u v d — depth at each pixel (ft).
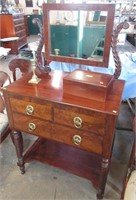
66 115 2.99
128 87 4.68
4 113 4.44
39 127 3.39
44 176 4.39
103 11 3.15
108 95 3.12
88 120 2.85
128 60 5.31
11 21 13.94
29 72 4.26
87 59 3.67
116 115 2.60
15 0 18.69
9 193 4.00
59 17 3.52
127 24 3.12
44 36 3.74
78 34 3.52
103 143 2.95
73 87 3.09
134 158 3.08
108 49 3.38
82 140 3.09
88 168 4.01
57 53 3.87
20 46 15.48
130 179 2.88
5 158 4.87
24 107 3.30
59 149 4.51
